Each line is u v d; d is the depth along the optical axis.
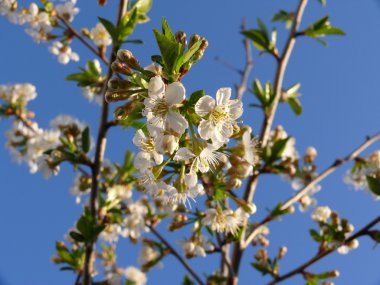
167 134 0.35
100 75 0.62
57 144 0.66
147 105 0.35
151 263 0.68
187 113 0.36
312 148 0.73
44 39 0.63
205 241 0.56
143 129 0.40
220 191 0.45
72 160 0.54
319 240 0.59
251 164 0.43
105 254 0.76
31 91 0.70
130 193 0.64
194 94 0.36
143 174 0.40
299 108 0.66
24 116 0.70
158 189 0.40
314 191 0.71
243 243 0.56
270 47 0.62
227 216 0.46
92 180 0.54
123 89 0.36
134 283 0.75
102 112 0.53
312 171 0.72
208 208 0.47
